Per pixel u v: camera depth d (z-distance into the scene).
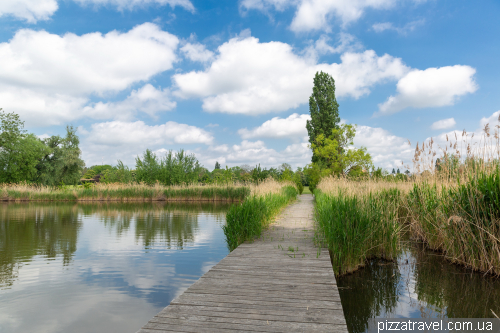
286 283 3.75
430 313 3.87
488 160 5.89
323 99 37.84
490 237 5.12
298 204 17.48
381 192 8.07
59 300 4.27
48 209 18.59
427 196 7.30
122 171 32.12
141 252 7.12
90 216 14.54
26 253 7.04
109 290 4.66
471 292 4.47
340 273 5.32
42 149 37.75
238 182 28.41
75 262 6.25
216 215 14.95
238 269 4.41
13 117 34.69
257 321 2.66
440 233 6.67
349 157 26.03
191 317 2.74
